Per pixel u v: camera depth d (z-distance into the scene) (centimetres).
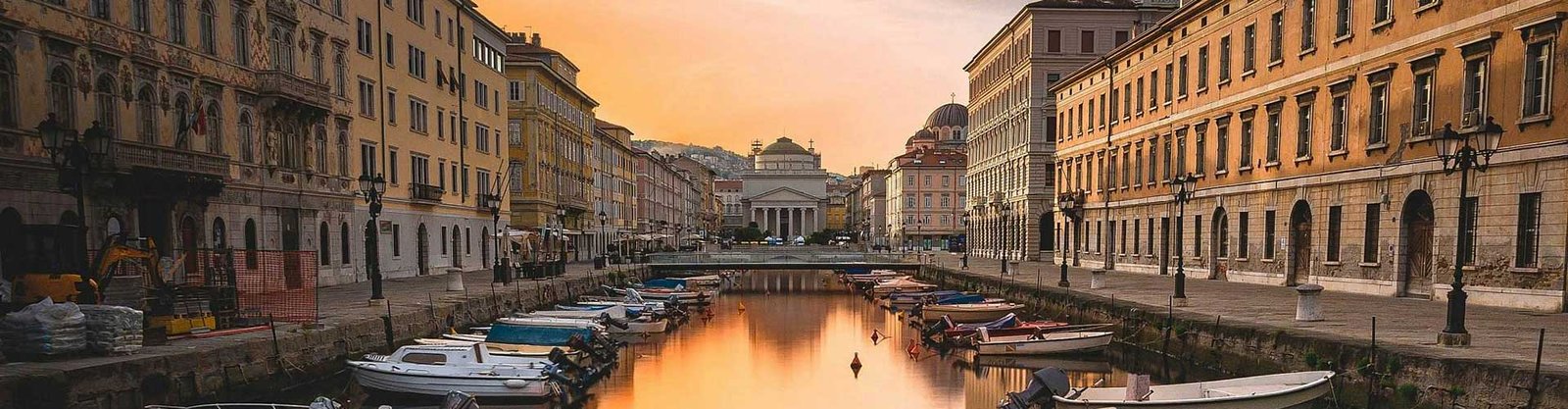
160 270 2308
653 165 12788
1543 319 2202
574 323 2944
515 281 4241
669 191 14700
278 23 3606
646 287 5481
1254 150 4016
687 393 2342
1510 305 2525
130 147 2688
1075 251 6644
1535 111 2475
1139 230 5450
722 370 2723
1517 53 2511
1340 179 3331
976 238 9738
